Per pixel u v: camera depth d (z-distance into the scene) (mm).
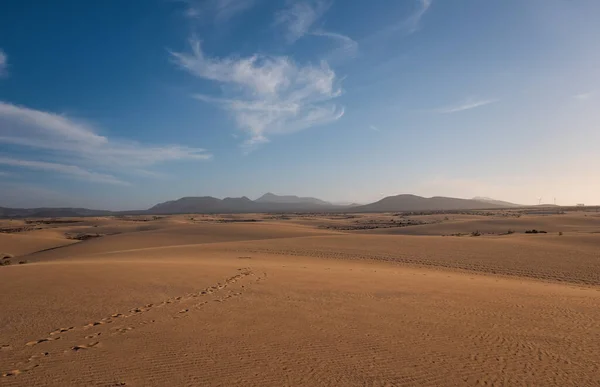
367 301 16359
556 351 10539
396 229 74750
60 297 15789
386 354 10172
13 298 15469
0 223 140500
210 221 136500
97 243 55031
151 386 8125
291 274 23578
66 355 9805
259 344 10773
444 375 8938
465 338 11555
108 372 8789
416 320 13461
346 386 8305
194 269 24016
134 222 129250
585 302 16828
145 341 10922
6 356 9703
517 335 11906
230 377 8617
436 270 29766
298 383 8391
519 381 8672
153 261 29328
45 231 88688
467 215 150500
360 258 35969
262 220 147375
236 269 24969
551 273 28156
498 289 19875
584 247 36250
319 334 11742
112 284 18562
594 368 9406
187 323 12766
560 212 157000
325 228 95812
